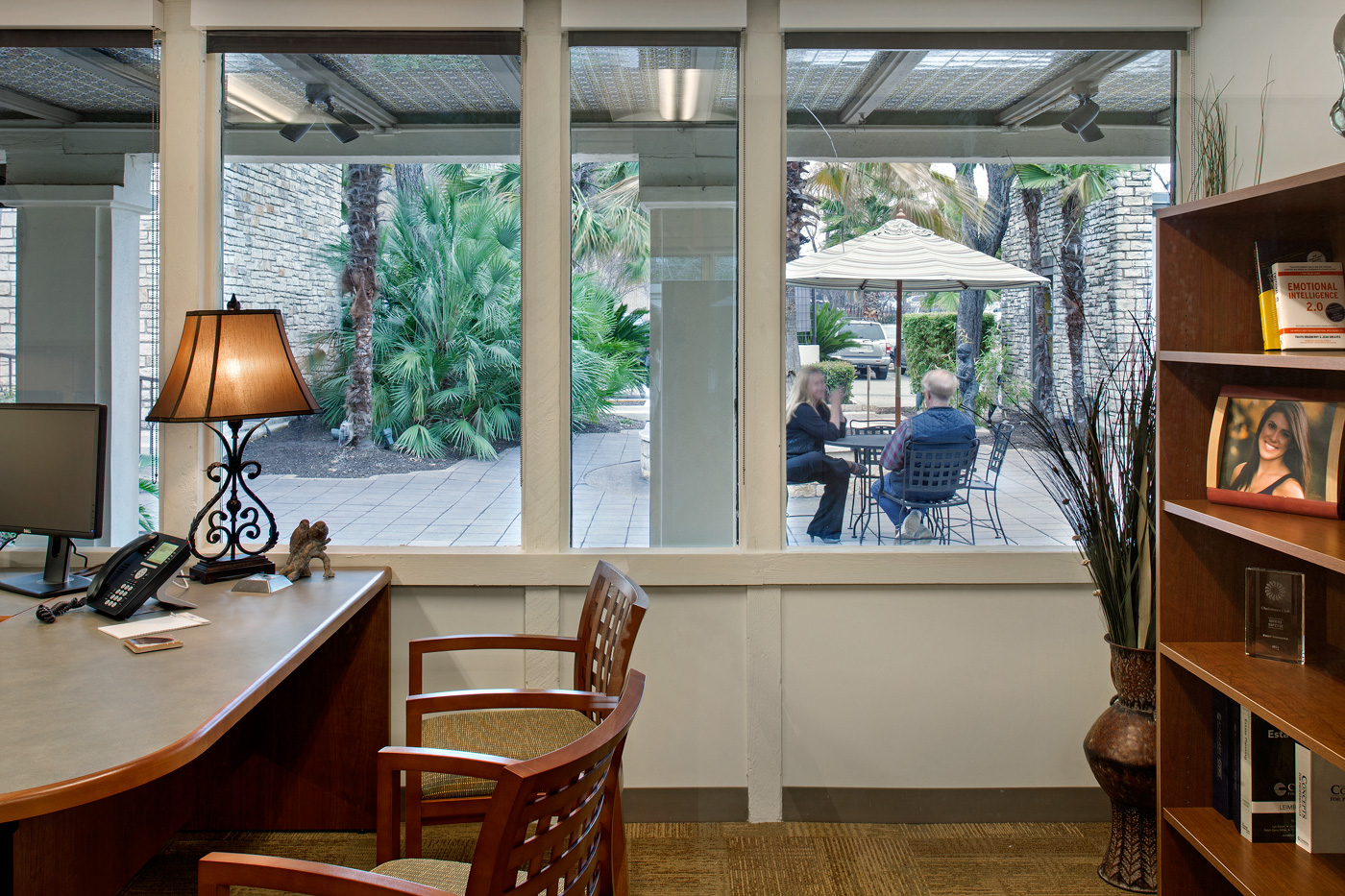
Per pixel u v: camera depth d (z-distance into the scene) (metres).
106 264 2.68
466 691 1.95
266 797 2.64
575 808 1.32
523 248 2.67
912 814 2.74
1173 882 2.03
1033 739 2.75
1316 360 1.54
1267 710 1.62
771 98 2.65
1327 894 1.68
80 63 2.66
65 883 1.99
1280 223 1.98
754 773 2.73
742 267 2.68
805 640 2.72
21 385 2.71
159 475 2.70
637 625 1.89
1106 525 2.35
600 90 2.68
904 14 2.62
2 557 2.66
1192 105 2.67
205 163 2.67
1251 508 1.87
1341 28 1.67
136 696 1.57
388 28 2.63
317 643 1.95
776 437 2.69
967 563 2.70
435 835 2.62
